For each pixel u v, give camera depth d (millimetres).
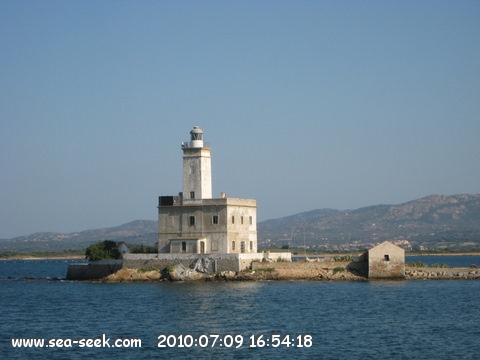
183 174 149750
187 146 149375
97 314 108375
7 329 97250
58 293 137625
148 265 150125
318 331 91125
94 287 145125
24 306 120062
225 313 105750
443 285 138625
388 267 144875
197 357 78125
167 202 151000
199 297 123125
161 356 78938
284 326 94750
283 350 80625
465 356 77188
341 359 76250
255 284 140500
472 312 105188
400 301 116438
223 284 141000
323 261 147375
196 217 148375
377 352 79188
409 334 88812
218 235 146750
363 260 146625
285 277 145000
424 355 77688
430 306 111062
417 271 150875
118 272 152000
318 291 129125
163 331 92875
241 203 150250
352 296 122500
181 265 146875
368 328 92812
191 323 98125
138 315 106062
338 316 102125
